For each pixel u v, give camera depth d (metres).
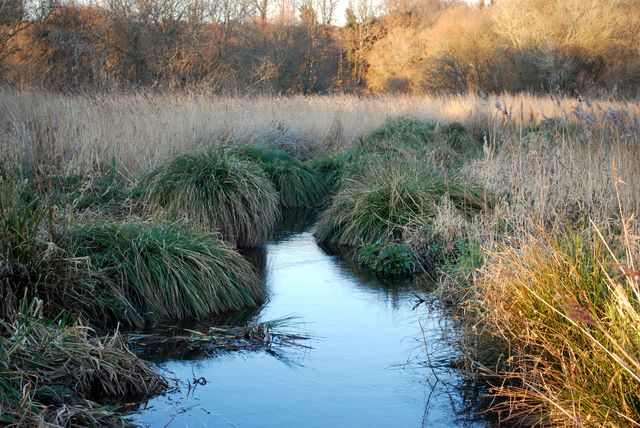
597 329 4.77
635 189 8.38
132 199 10.06
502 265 6.05
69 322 6.44
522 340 5.43
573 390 4.65
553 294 5.31
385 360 6.20
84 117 12.80
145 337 6.62
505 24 38.31
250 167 11.22
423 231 9.74
